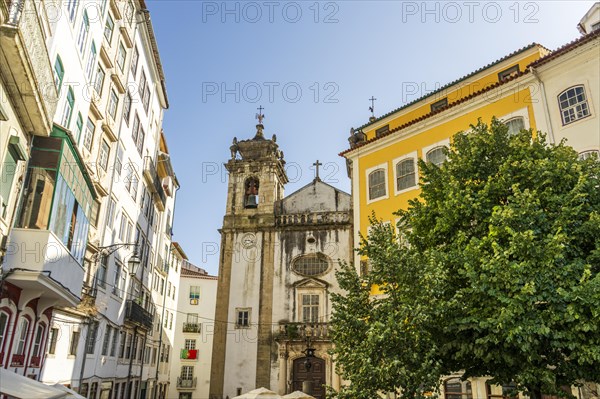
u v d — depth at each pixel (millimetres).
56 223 12023
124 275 23844
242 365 26750
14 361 12203
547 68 18188
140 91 26234
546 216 11648
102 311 20094
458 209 12828
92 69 17328
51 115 11672
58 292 12602
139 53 25594
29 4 9055
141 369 28500
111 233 21344
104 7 18375
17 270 10930
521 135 13609
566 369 10789
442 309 11109
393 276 12242
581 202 11672
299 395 18203
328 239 28641
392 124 25984
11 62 9266
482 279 10953
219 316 27922
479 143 13727
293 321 27250
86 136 17875
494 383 11781
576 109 17172
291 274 28312
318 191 30703
